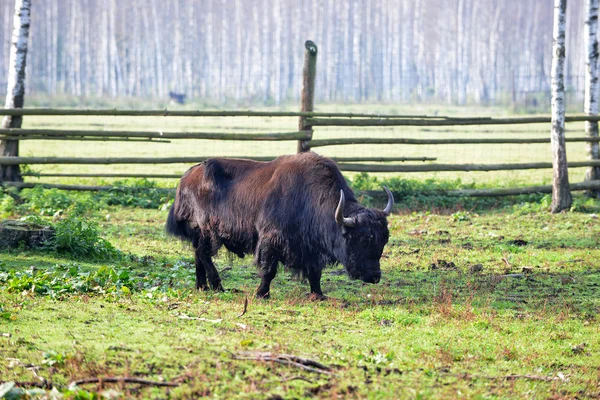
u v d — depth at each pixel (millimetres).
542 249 35281
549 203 45625
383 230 24469
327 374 17172
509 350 20578
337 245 24656
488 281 28766
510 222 41812
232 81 199125
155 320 21469
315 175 25328
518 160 74000
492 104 163500
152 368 17219
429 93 199500
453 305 25047
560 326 23234
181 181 27938
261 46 192000
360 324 22406
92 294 24281
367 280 24375
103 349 18391
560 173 44531
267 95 175000
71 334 19703
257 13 197625
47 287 24422
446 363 19219
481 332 22250
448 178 61156
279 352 18516
